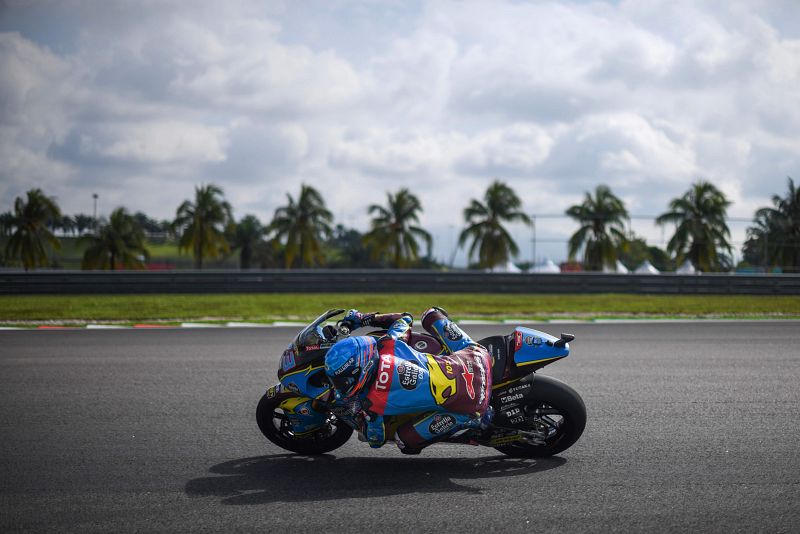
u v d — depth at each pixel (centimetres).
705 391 716
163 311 1574
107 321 1400
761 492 427
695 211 3859
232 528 371
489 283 2148
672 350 997
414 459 501
